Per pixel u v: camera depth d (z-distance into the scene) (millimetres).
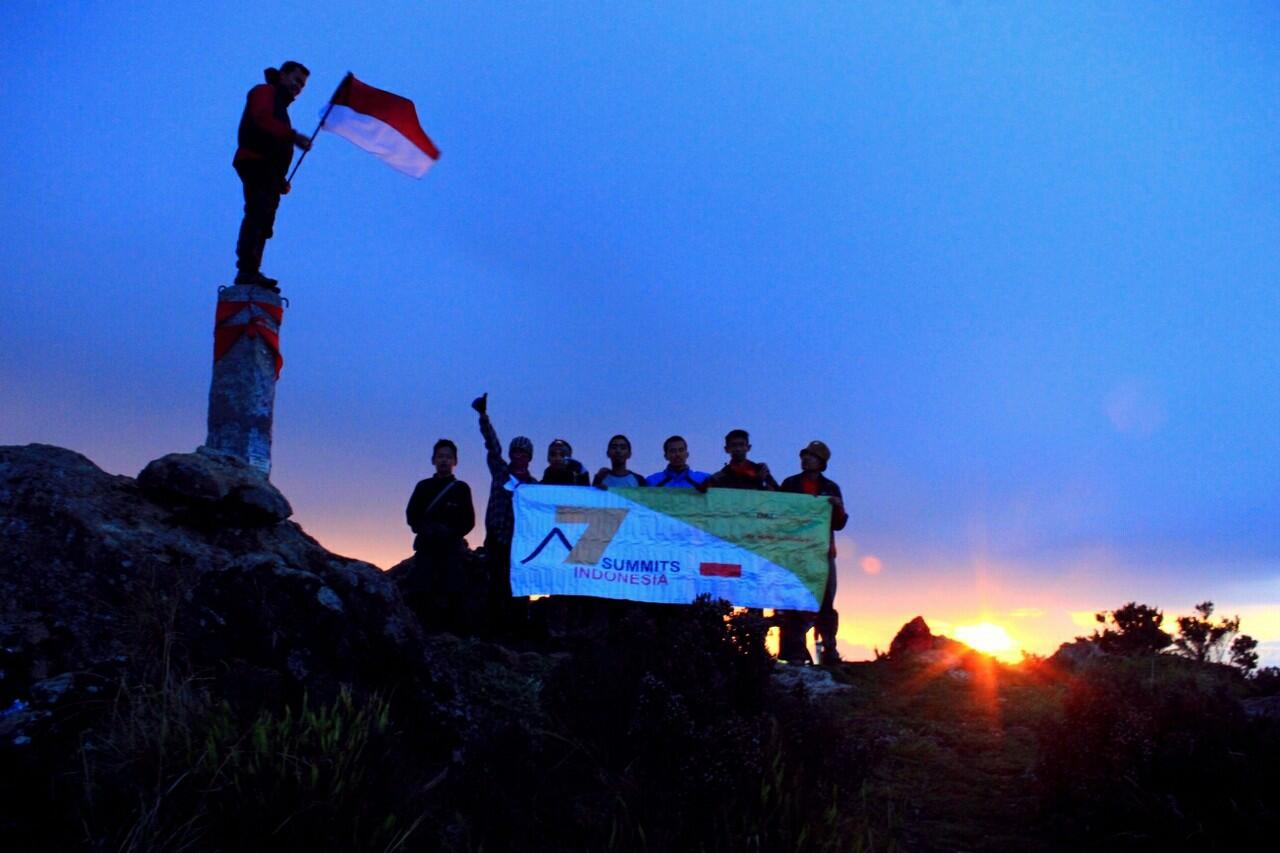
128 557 7172
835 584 11883
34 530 7215
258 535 8375
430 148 11352
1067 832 6871
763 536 11438
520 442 11703
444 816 6031
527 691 8008
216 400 10141
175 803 5254
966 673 11000
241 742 5707
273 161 10508
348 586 7277
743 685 7504
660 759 6648
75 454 8195
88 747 5562
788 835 5918
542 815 6148
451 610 10336
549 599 11430
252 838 5164
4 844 4840
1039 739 7844
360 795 5586
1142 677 10219
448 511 10719
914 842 6859
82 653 6383
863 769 7344
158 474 8172
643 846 5836
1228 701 7539
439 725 6891
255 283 10469
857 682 10766
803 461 12188
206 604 6809
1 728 5520
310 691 6543
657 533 11367
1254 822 6270
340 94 11164
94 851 4926
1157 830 6508
